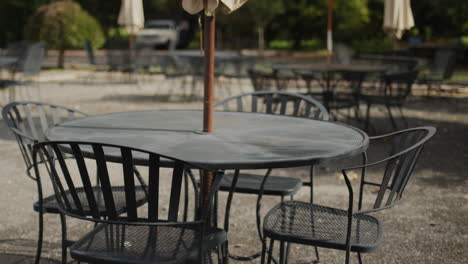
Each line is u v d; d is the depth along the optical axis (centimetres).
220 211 464
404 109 1068
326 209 310
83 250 244
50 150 318
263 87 869
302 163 256
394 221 443
